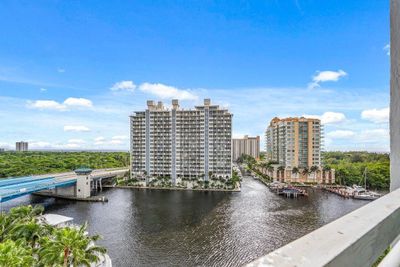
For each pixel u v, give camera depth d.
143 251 24.45
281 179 69.06
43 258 13.54
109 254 23.81
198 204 43.88
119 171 74.31
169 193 55.03
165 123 66.81
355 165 67.19
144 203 45.00
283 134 75.75
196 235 28.53
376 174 56.88
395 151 1.79
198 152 65.50
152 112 67.38
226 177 64.06
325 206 42.16
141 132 67.81
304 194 51.78
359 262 0.96
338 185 62.62
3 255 11.48
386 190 56.09
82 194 49.34
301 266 0.71
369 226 1.03
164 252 24.25
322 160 74.12
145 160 67.25
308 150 72.12
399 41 1.76
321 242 0.89
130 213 38.09
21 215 18.70
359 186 57.06
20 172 61.75
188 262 22.30
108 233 29.34
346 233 0.97
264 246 25.53
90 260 15.21
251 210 39.38
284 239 27.27
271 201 46.16
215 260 22.66
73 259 14.18
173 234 28.94
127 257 23.22
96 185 59.34
